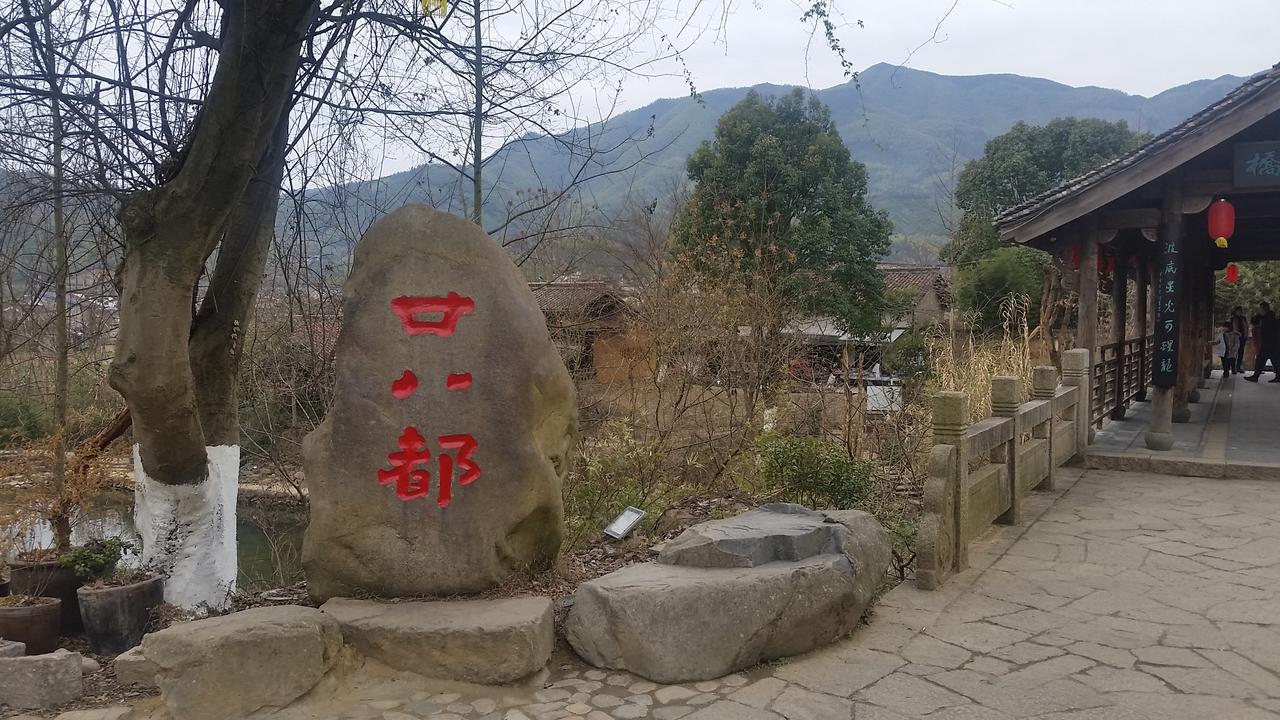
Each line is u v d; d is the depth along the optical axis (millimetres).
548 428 4754
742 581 4172
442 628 3980
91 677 4258
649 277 12320
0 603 4863
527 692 3926
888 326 18109
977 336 18047
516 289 4672
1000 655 4203
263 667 3738
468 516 4477
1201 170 8977
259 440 9711
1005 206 24031
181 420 5273
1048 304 17047
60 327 7797
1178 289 9125
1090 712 3566
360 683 3963
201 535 5695
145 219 4734
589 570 5461
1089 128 24219
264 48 4527
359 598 4484
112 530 7258
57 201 5605
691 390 11078
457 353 4527
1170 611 4727
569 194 8445
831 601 4332
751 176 19578
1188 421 11648
